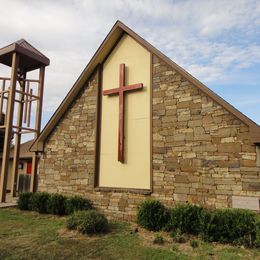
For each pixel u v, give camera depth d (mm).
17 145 15805
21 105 16047
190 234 7418
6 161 13406
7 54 14734
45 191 11930
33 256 5812
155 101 9633
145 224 8133
